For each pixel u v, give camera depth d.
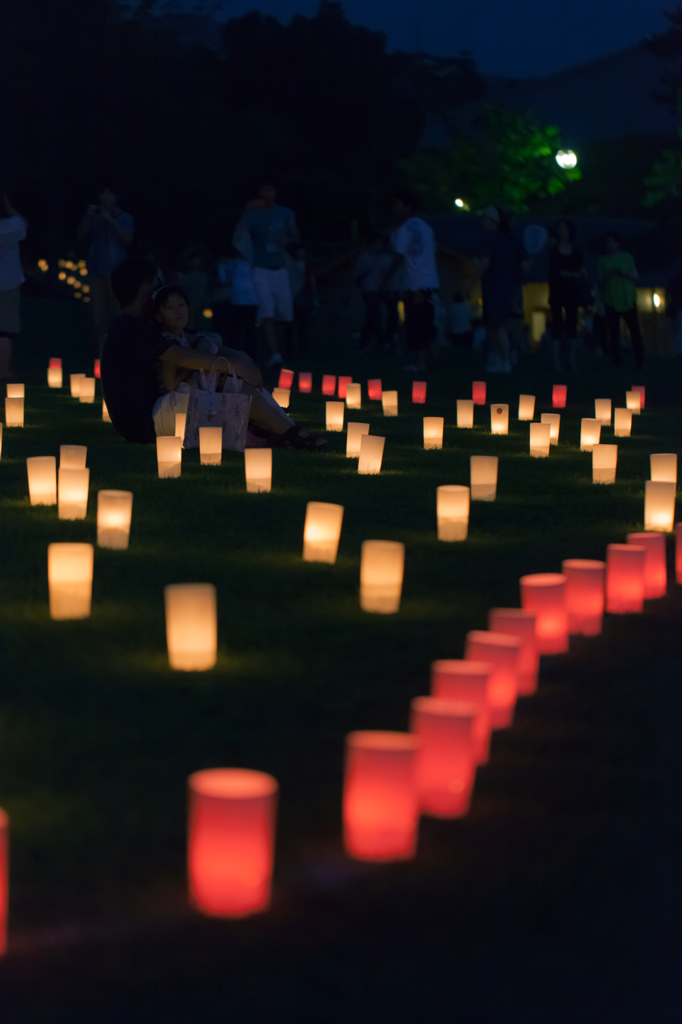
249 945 2.24
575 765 3.09
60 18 41.09
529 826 2.73
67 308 29.53
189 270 23.28
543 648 4.06
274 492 7.22
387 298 22.81
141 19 44.28
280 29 59.16
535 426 9.49
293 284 20.39
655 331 41.94
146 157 43.69
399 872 2.50
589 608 4.27
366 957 2.22
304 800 2.82
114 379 9.45
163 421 9.19
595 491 7.66
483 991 2.14
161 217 45.69
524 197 63.00
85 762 3.02
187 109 46.44
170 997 2.11
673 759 3.14
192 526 6.09
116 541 5.49
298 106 58.66
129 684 3.60
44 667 3.75
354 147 59.38
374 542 4.48
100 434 10.17
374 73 59.50
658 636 4.28
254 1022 2.05
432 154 63.88
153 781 2.91
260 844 2.29
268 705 3.45
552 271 18.38
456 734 2.75
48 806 2.77
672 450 10.17
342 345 25.41
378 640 4.11
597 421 9.95
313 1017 2.06
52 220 43.12
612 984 2.17
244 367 9.42
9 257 14.57
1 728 3.23
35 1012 2.07
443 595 4.78
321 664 3.83
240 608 4.49
